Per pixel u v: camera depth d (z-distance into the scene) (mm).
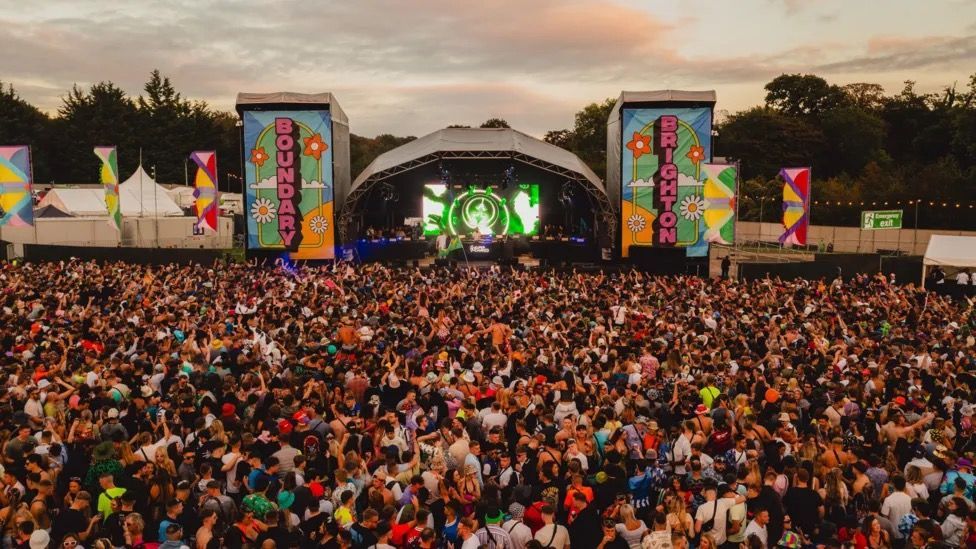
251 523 8195
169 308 19938
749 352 15586
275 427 10398
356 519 8773
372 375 13422
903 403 12195
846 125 83062
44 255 42719
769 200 68375
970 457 9688
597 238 46594
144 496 8938
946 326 19406
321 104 40469
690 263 41844
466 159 46844
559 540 7988
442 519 9367
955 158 63531
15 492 8820
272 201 41062
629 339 16562
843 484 9211
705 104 40781
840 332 18375
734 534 8484
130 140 89438
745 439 10219
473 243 46250
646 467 9891
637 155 41438
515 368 14305
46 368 13375
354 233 46125
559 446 10055
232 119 110562
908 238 53656
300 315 19734
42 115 96062
